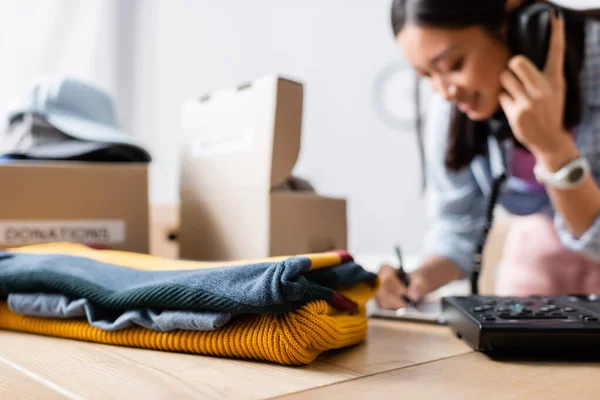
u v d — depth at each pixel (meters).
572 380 0.41
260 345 0.46
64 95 1.01
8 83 1.72
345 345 0.53
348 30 2.68
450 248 1.19
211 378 0.42
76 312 0.56
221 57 2.28
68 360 0.48
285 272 0.44
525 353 0.50
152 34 2.06
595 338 0.48
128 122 2.00
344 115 2.69
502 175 1.05
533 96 0.84
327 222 0.82
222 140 0.83
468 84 0.88
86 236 0.85
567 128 0.93
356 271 0.57
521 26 0.85
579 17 0.94
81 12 1.87
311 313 0.45
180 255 0.91
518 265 1.26
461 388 0.39
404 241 2.68
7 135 0.99
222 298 0.46
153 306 0.51
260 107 0.77
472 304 0.59
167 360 0.48
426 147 1.24
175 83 2.13
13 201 0.80
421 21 0.85
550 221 1.21
